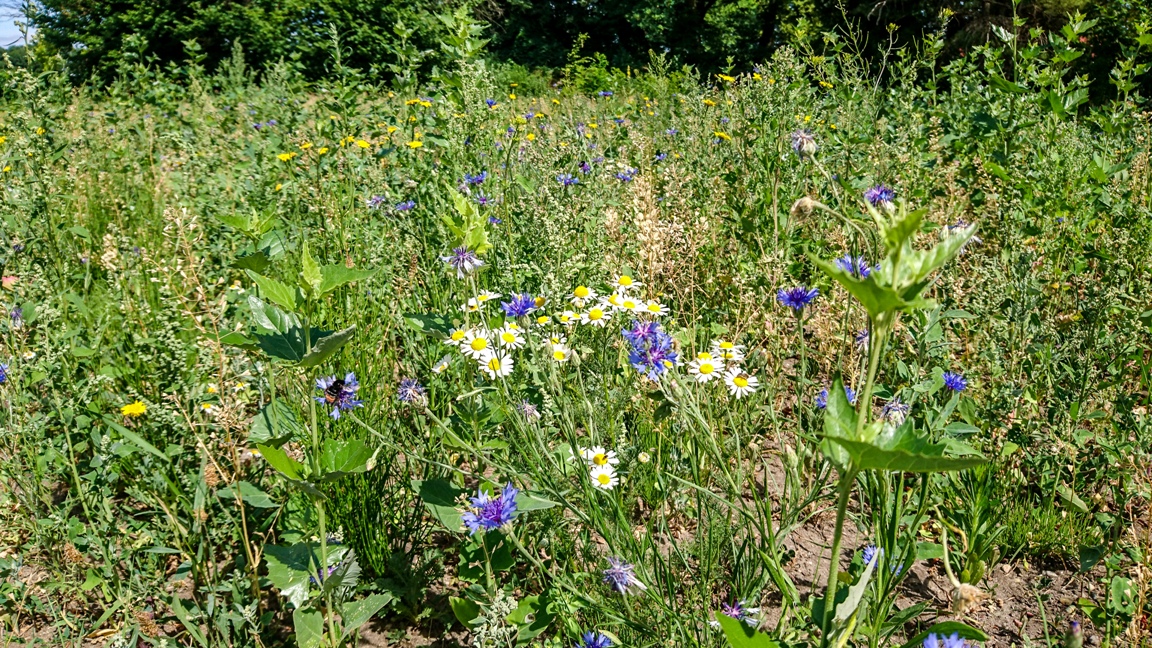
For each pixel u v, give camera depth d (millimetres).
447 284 3596
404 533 2621
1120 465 2682
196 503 2504
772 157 4211
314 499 2105
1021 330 2982
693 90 6961
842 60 6289
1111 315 3539
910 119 5184
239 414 2717
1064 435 2730
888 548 1772
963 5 18297
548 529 2385
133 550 2553
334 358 3168
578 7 27406
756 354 3076
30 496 2627
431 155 4707
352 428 2674
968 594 1445
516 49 27016
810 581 2539
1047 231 4137
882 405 2754
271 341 2072
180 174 5449
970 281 3404
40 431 2719
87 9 18453
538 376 2557
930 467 1155
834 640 1514
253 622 2238
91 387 2965
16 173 5043
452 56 4738
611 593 2191
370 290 3617
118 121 7449
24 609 2488
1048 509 2668
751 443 2400
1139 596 2113
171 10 18297
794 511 2057
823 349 3270
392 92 6527
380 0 17250
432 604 2541
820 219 4027
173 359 2814
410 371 3307
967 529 2609
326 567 2145
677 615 1980
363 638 2438
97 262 4355
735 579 2232
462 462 3059
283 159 4863
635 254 3611
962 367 3287
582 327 2734
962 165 4969
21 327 3086
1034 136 5059
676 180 4512
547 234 3414
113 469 2787
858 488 2742
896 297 1150
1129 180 5145
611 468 2334
